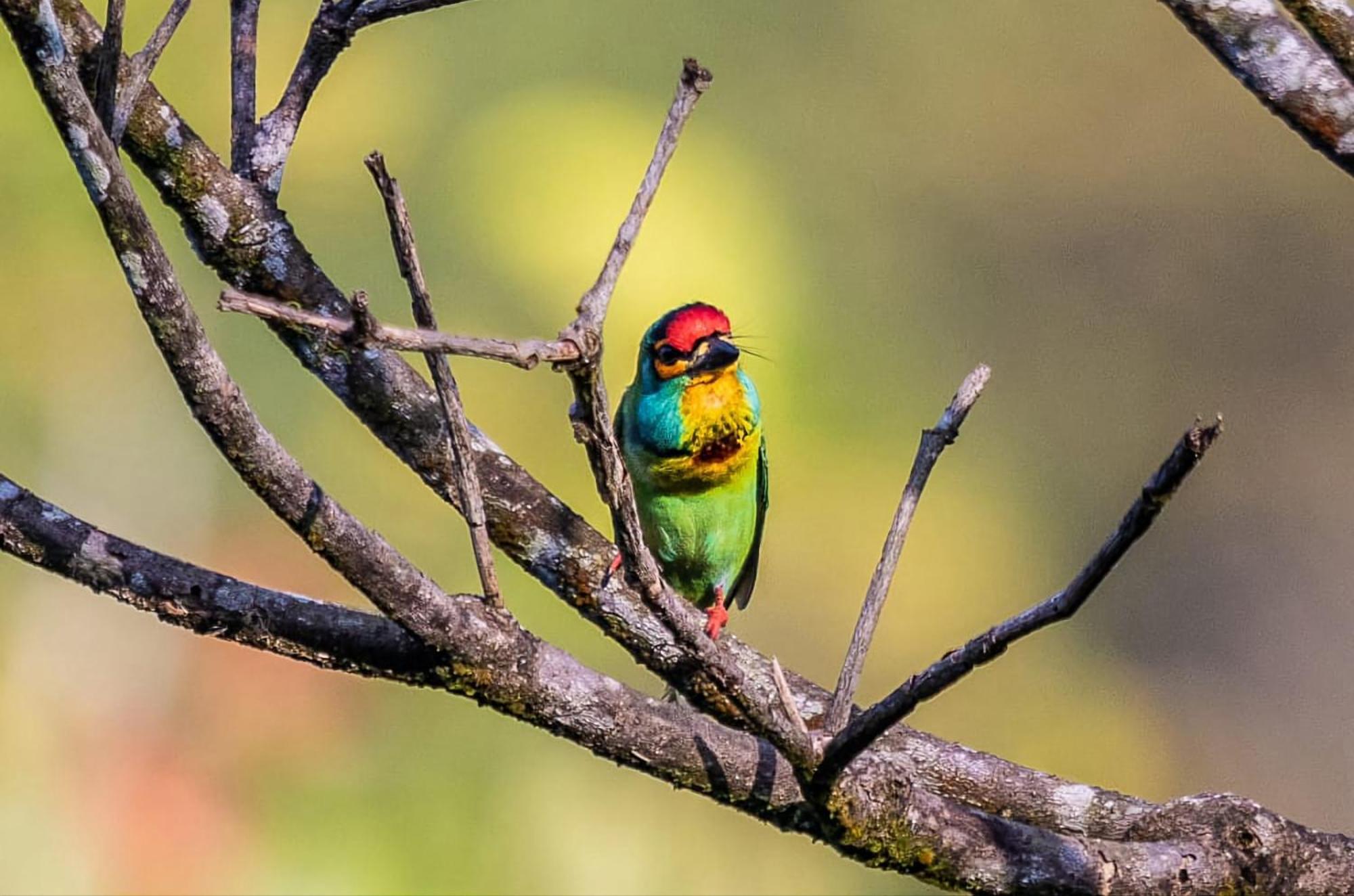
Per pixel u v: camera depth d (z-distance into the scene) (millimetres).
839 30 20000
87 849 11500
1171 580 20469
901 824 4957
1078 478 20656
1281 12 5371
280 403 13719
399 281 15320
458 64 16359
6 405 12992
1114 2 21719
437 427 5809
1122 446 20953
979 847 5047
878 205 20141
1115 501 20609
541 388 14555
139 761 11914
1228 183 21828
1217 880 5305
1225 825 5469
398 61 16219
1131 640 20125
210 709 12039
